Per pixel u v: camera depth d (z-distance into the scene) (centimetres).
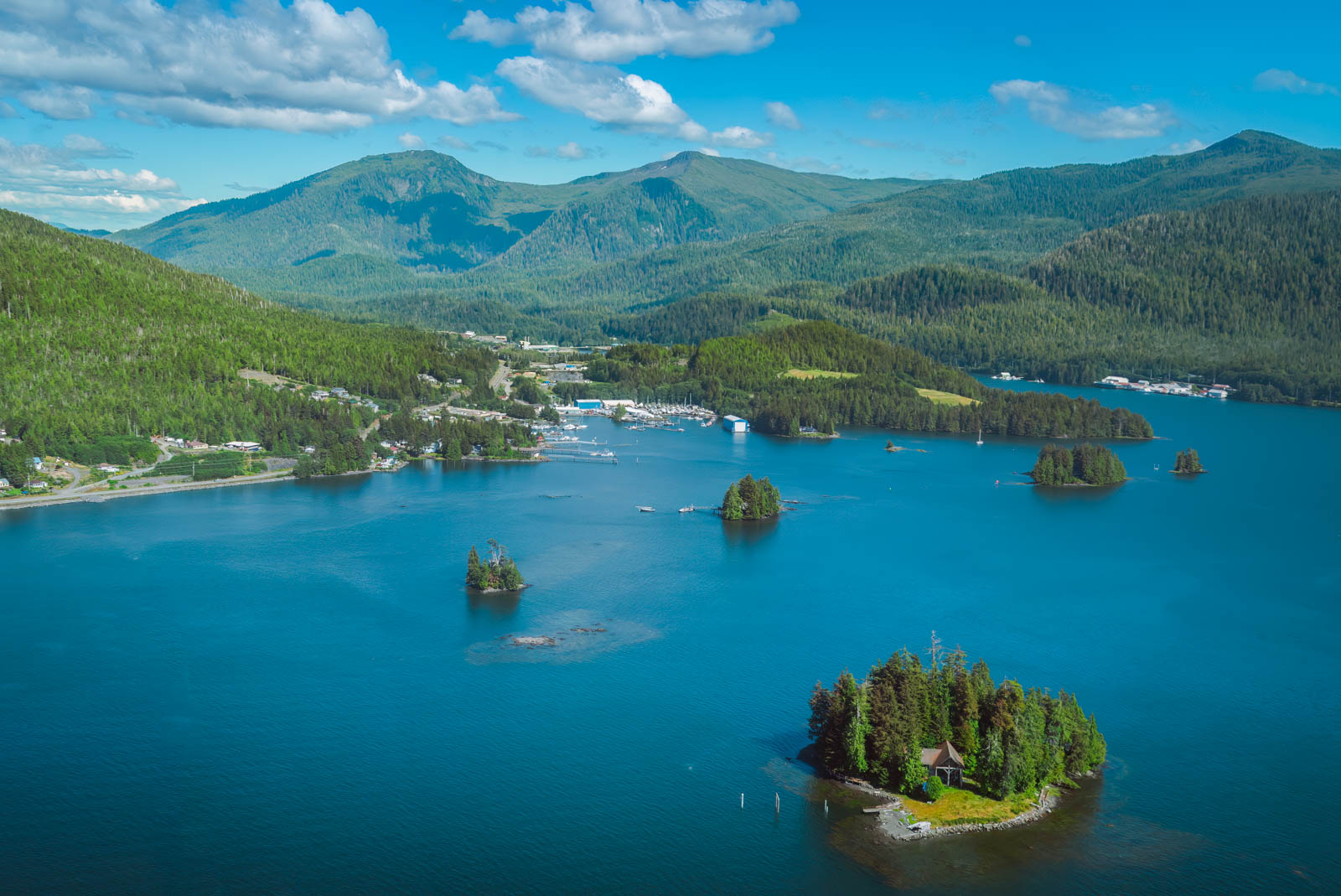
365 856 19725
